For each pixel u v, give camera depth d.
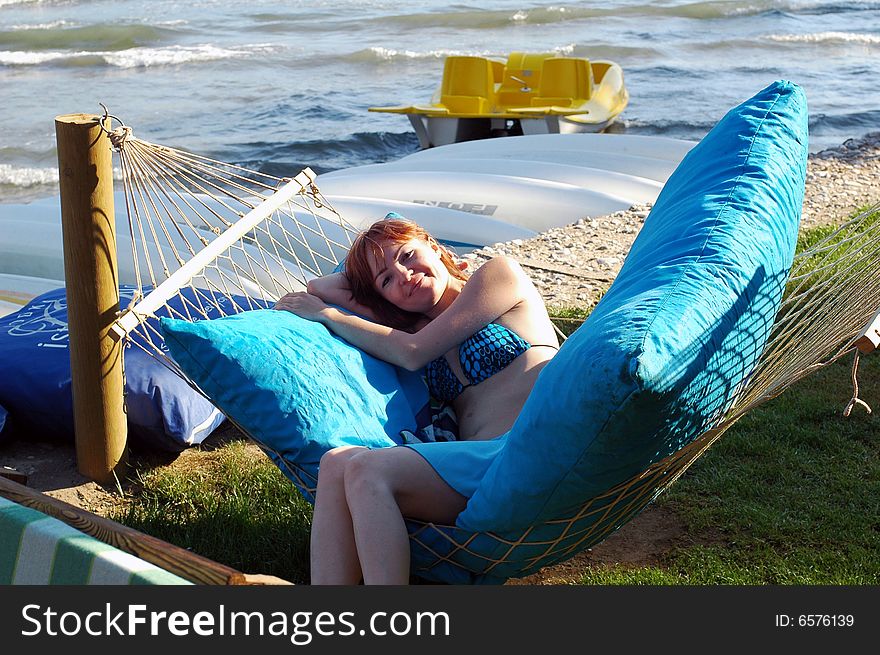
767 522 3.88
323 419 3.25
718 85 22.62
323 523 2.91
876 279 3.04
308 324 3.55
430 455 2.96
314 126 19.55
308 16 32.41
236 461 4.44
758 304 2.74
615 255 7.43
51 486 4.20
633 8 32.50
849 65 24.92
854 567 3.57
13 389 4.39
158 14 33.22
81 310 4.00
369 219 8.88
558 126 15.92
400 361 3.54
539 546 2.91
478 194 9.75
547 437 2.51
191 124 19.64
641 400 2.27
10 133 18.86
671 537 3.87
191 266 4.09
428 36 29.53
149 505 4.07
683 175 3.25
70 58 25.83
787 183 3.10
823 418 4.73
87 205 3.86
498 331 3.52
